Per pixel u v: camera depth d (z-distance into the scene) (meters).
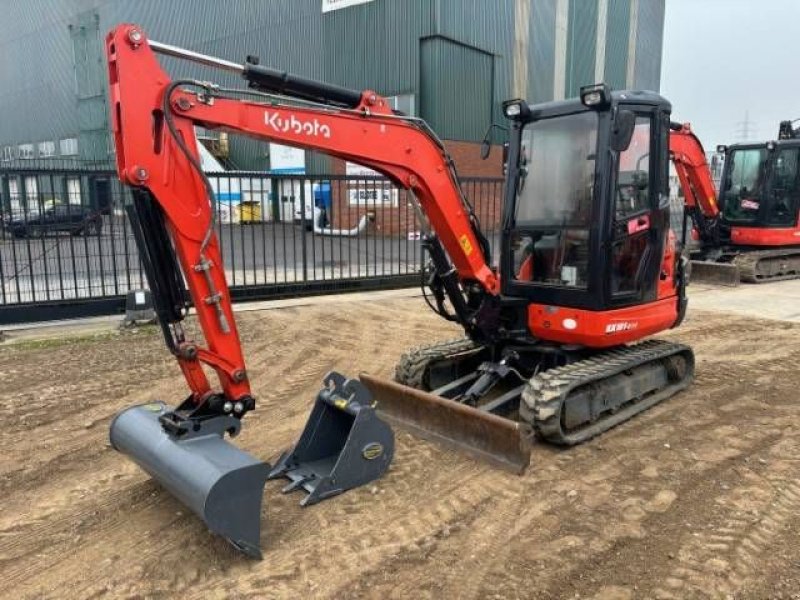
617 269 4.96
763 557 3.27
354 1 22.62
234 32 26.50
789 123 12.49
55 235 8.98
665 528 3.55
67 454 4.57
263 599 2.97
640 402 5.39
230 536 3.19
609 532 3.52
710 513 3.71
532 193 5.17
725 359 6.91
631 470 4.28
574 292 4.89
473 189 11.75
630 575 3.13
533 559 3.27
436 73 21.05
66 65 33.72
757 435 4.86
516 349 5.30
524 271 5.27
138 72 3.30
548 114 4.97
